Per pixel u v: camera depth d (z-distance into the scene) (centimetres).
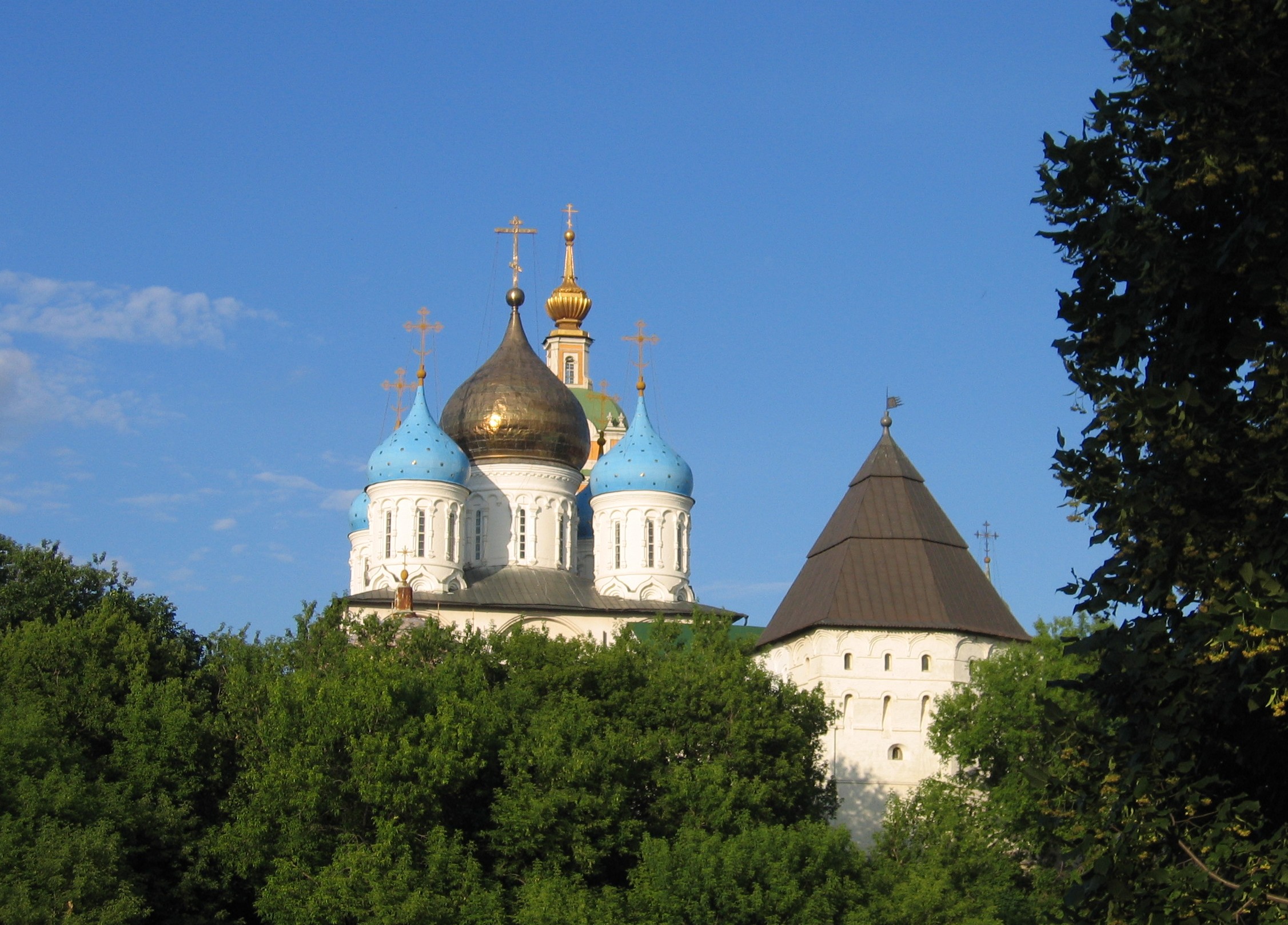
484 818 7738
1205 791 3425
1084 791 3569
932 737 9462
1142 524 3384
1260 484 3188
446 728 7412
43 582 9838
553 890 6988
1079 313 3528
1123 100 3475
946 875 7588
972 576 10662
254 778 7544
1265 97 3212
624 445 12738
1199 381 3431
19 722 7400
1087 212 3522
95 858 6794
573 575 12706
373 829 7431
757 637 11688
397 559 12106
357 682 7581
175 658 8919
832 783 9169
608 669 8612
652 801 8038
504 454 12644
